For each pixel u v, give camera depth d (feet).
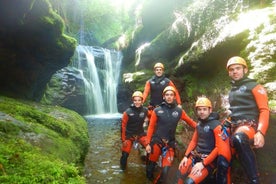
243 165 10.46
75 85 50.70
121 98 56.80
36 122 16.35
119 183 15.49
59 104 45.73
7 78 25.36
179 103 18.86
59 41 27.89
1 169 9.23
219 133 11.76
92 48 62.69
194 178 11.75
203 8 32.19
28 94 28.76
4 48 23.59
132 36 58.44
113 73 62.23
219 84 25.64
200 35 31.78
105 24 90.79
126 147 18.08
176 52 38.60
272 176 13.03
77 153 16.10
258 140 10.01
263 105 10.70
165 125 15.34
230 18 25.76
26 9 21.83
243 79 11.55
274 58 18.42
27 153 11.12
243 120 11.03
